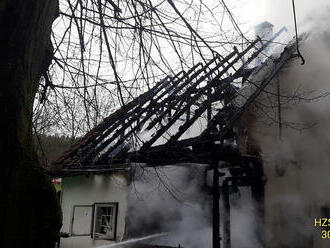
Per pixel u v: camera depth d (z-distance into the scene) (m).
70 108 5.94
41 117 6.11
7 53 2.62
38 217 2.60
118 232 8.45
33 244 2.52
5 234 2.40
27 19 2.73
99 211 9.33
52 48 3.91
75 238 9.70
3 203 2.41
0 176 2.43
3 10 2.62
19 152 2.54
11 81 2.58
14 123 2.54
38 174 2.69
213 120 6.75
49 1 3.02
